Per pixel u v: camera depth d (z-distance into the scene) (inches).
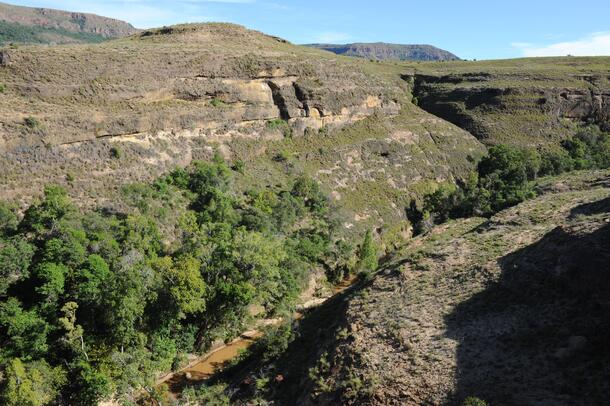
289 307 2102.6
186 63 3019.2
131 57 2829.7
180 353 1724.9
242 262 1854.1
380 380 1103.0
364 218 3095.5
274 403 1268.5
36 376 1333.7
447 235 2153.1
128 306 1504.7
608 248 1165.7
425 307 1355.8
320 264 2549.2
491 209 2881.4
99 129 2425.0
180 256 1822.1
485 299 1294.3
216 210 2425.0
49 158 2203.5
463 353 1109.1
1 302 1512.1
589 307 1094.4
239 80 3223.4
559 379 946.7
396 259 1877.5
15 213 1975.9
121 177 2384.4
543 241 1414.9
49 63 2504.9
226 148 2997.0
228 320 1872.5
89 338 1521.9
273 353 1574.8
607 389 877.2
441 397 997.8
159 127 2694.4
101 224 1968.5
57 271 1582.2
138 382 1449.3
